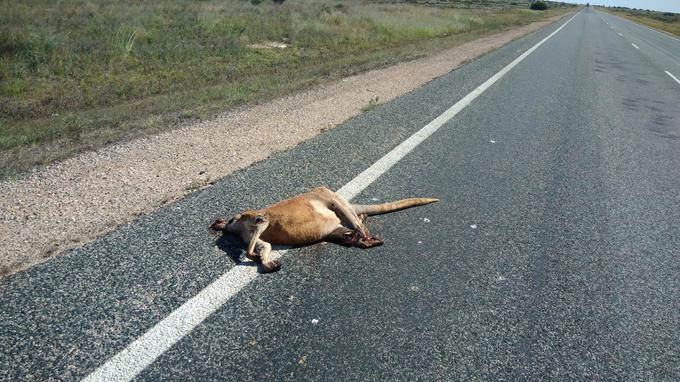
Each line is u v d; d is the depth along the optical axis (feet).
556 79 39.27
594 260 12.46
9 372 7.99
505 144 21.76
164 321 9.30
